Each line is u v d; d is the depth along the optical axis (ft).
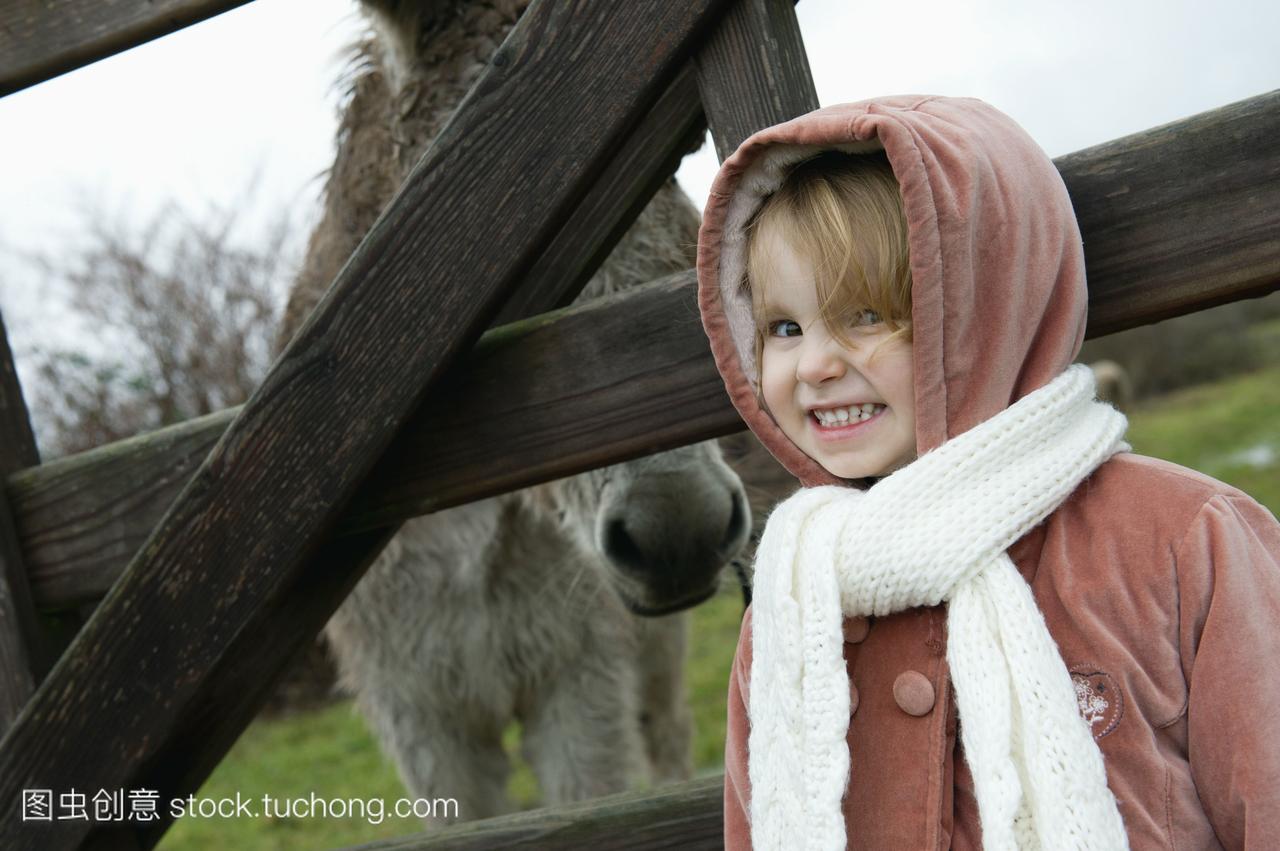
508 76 4.22
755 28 4.03
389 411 4.40
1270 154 3.48
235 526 4.65
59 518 5.63
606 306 4.42
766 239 3.58
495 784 10.07
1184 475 3.25
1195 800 3.07
